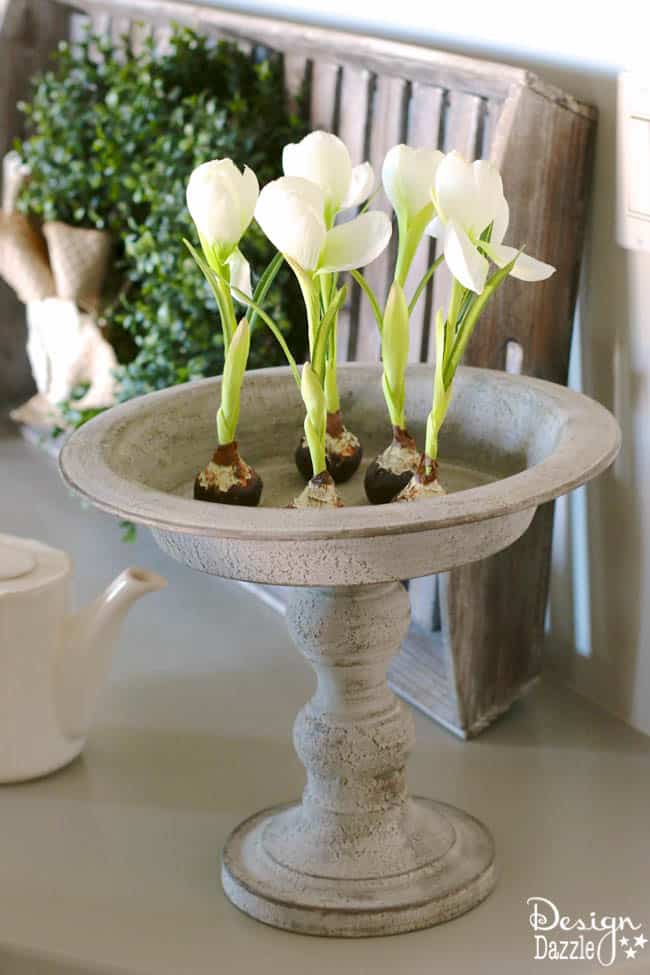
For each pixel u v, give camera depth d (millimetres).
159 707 1729
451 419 1350
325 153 1172
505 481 1090
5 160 2521
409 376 1372
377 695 1323
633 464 1593
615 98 1529
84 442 1223
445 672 1729
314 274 1149
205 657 1854
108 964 1257
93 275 2285
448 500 1059
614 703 1695
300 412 1385
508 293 1548
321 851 1339
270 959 1264
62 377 2338
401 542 1095
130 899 1356
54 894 1365
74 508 2338
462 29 1766
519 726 1671
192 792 1543
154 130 2057
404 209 1201
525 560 1654
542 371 1606
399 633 1300
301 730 1339
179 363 1996
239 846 1404
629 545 1622
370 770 1319
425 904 1299
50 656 1536
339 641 1277
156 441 1290
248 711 1713
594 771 1568
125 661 1848
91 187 2309
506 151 1509
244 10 2271
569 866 1395
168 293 1977
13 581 1513
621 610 1656
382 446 1394
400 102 1766
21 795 1547
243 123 1977
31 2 2568
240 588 2068
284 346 1227
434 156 1189
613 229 1558
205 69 2068
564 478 1087
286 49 1962
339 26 2021
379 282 1806
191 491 1301
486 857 1368
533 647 1710
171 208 1975
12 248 2379
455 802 1510
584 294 1622
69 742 1590
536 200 1540
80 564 2117
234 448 1233
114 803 1525
